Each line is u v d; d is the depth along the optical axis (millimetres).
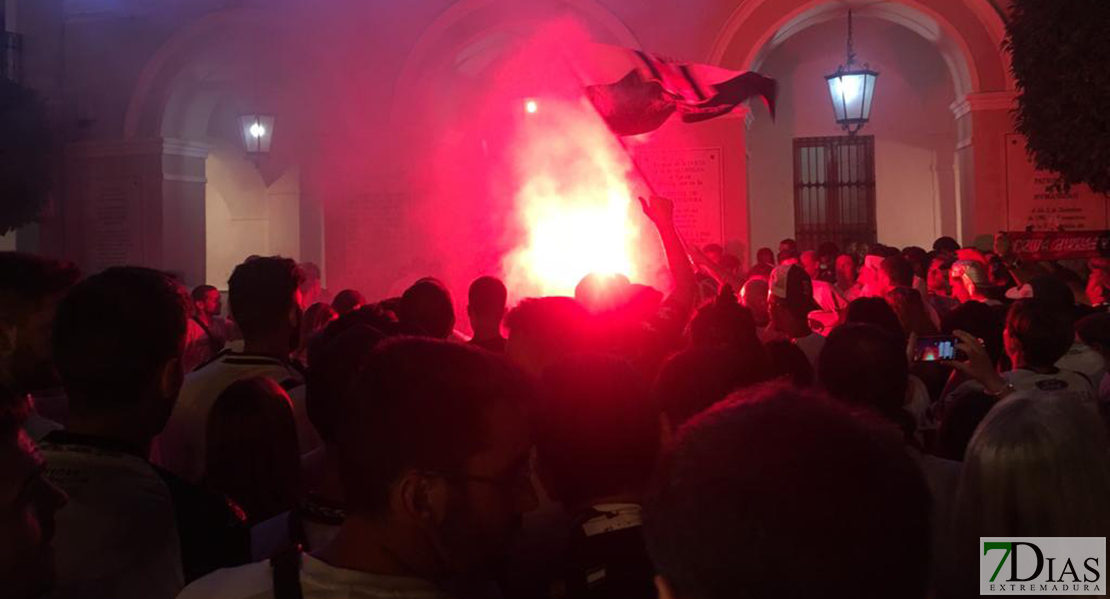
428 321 4562
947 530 1852
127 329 2328
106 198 16531
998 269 8844
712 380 2805
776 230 16672
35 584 1625
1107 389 4391
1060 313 4176
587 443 2174
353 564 1689
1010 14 12289
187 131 16875
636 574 2111
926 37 14172
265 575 1705
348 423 1728
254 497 2914
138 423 2395
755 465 929
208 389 3691
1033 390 1873
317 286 8586
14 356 2906
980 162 12766
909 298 6035
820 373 3088
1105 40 9703
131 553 2186
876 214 16422
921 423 4211
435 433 1631
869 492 911
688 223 13609
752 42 13453
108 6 16438
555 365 2297
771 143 16719
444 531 1664
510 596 2562
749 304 6559
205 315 8914
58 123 16719
